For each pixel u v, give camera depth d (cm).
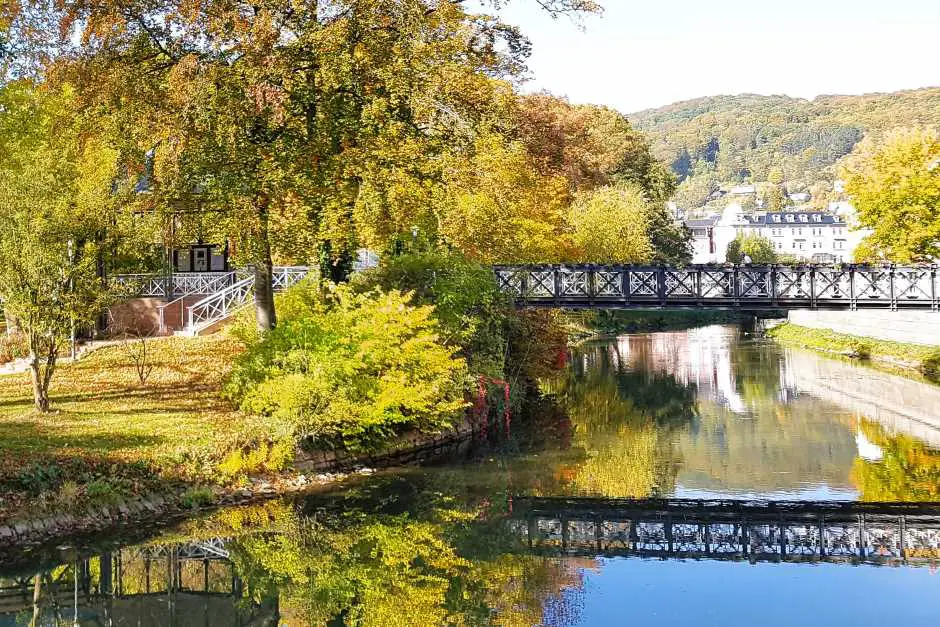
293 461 1875
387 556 1421
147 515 1526
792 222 15125
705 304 3047
